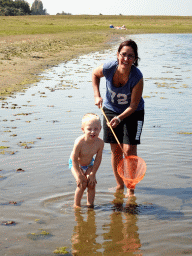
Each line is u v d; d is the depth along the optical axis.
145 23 73.31
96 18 95.94
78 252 2.69
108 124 4.07
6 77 11.61
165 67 15.10
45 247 2.75
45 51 20.19
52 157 4.90
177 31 52.16
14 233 2.97
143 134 6.01
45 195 3.80
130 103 4.13
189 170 4.57
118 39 33.25
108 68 4.02
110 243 2.84
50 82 11.04
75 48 22.88
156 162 4.80
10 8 117.56
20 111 7.46
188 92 9.85
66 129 6.20
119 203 3.71
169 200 3.77
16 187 3.96
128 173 4.02
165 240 2.88
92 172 3.74
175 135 5.98
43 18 87.56
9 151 5.09
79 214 3.41
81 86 10.45
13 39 26.77
